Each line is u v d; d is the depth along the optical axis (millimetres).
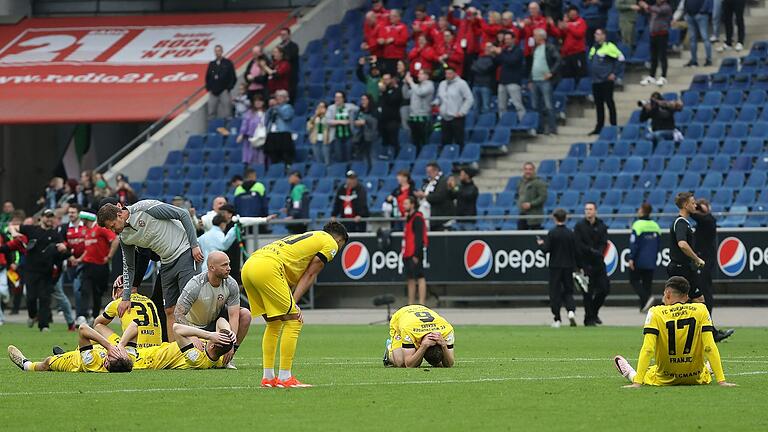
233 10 153500
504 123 119750
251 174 107312
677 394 41812
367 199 109250
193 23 151000
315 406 39219
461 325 89250
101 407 39219
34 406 39594
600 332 79438
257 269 43469
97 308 87125
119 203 52562
